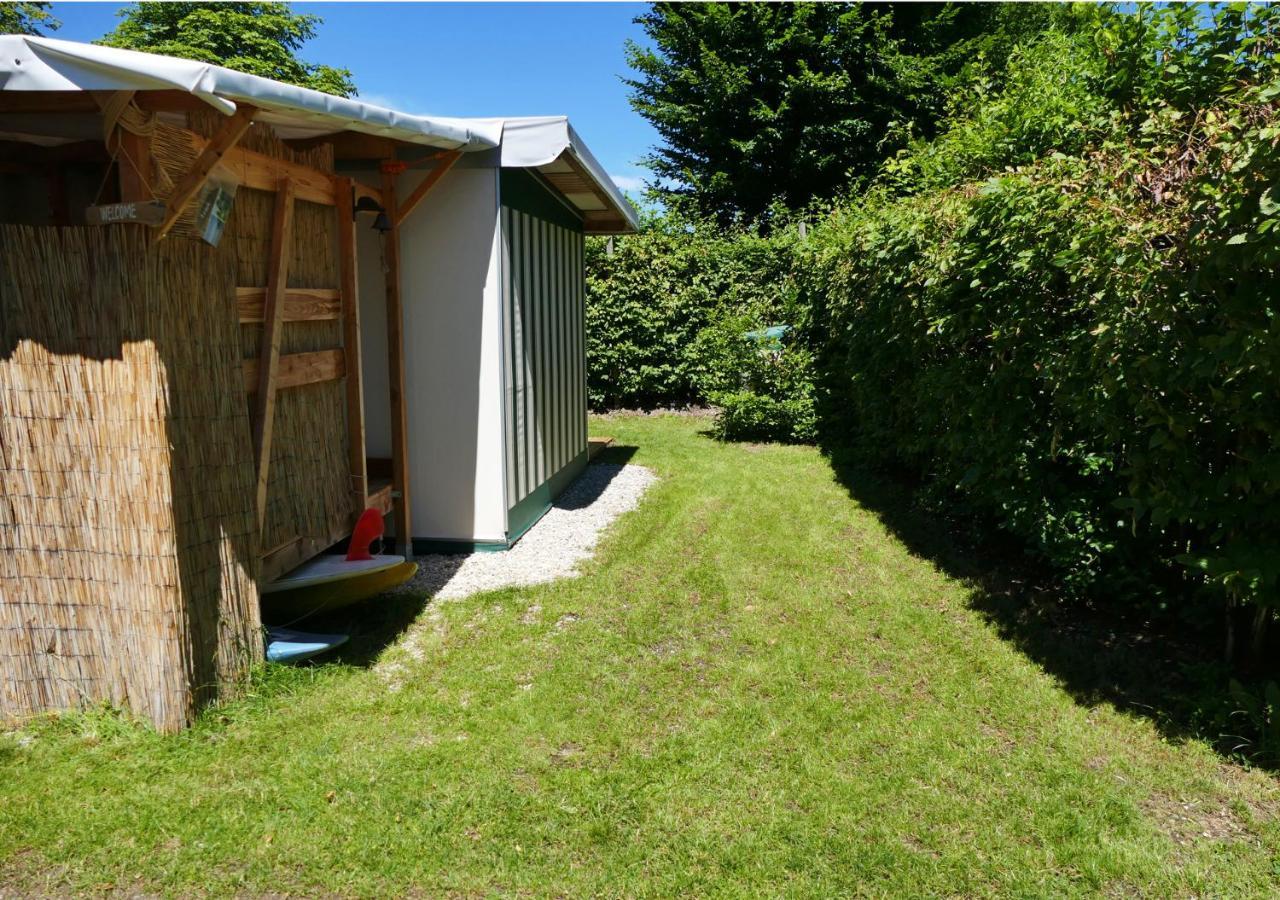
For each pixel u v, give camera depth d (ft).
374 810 9.82
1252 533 11.27
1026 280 14.65
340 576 15.06
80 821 9.52
